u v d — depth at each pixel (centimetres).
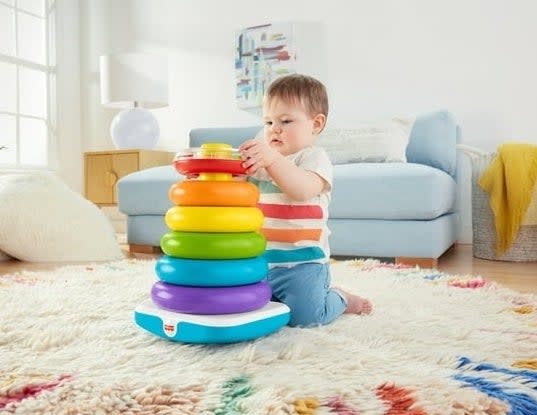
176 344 106
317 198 126
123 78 388
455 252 307
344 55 370
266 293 111
